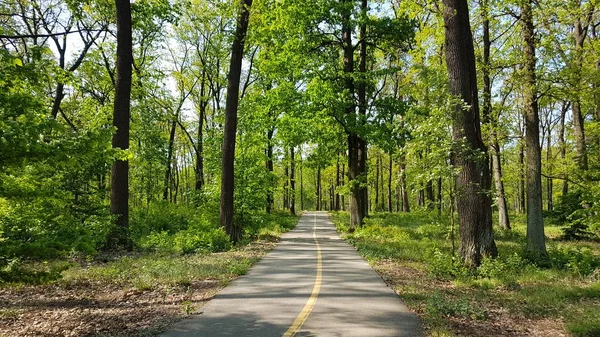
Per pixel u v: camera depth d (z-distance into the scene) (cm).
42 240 554
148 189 3178
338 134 2742
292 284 998
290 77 2658
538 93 1577
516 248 1677
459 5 1282
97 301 816
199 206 2525
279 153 3716
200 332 610
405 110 2455
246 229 2220
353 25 2486
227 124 1956
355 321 673
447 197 1266
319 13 2434
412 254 1516
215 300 823
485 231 1222
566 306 814
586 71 1512
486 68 1798
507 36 1878
